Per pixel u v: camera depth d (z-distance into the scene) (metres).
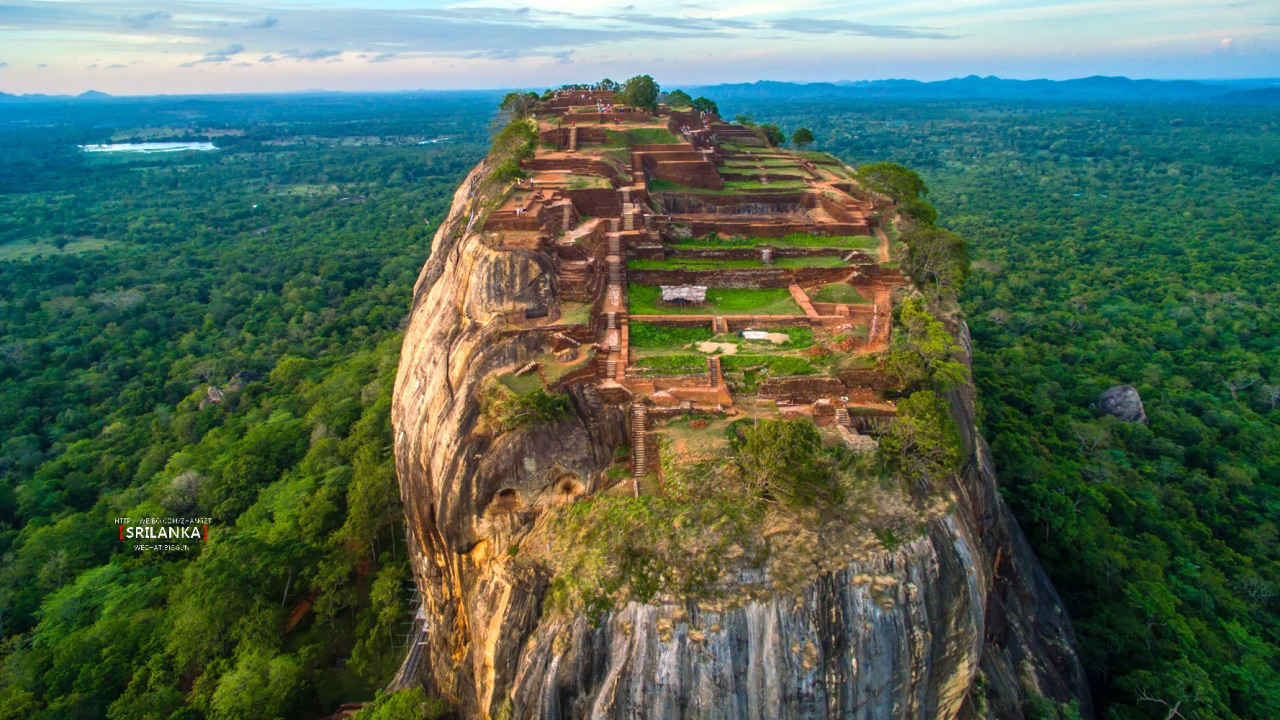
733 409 34.09
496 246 40.88
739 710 25.27
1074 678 37.56
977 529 33.66
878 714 26.39
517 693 27.02
